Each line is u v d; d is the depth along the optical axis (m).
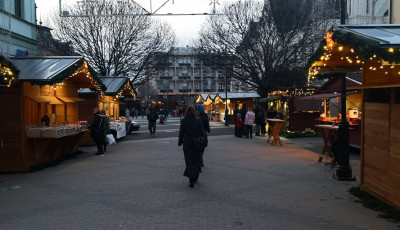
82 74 12.01
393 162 5.52
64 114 12.56
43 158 10.02
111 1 26.61
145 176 8.19
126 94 22.23
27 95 9.47
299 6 28.33
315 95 15.30
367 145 6.49
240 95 30.11
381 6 34.94
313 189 6.91
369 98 6.55
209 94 37.25
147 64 28.97
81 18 25.69
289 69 28.08
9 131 9.05
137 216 5.26
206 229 4.70
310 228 4.75
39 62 10.12
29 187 7.32
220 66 28.45
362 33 5.14
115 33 26.67
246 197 6.30
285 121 17.48
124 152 12.63
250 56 28.27
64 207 5.77
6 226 4.89
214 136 18.67
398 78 6.02
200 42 29.03
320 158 9.98
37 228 4.80
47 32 27.34
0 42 11.80
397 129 5.40
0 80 7.91
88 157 11.59
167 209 5.59
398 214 5.17
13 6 13.36
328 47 6.13
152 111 19.33
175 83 85.62
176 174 8.39
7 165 8.99
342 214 5.36
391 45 4.44
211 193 6.59
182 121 7.20
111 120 17.88
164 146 14.18
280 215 5.29
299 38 28.08
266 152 12.13
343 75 7.92
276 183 7.44
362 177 6.68
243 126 17.72
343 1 9.27
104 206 5.79
